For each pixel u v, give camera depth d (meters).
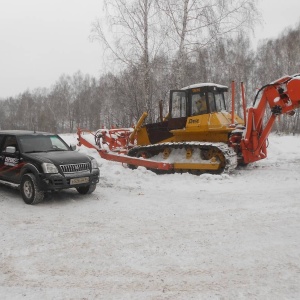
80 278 4.36
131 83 19.41
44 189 7.98
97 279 4.33
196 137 12.50
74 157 8.59
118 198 8.50
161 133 13.41
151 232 5.98
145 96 19.03
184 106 12.60
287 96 10.75
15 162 8.70
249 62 39.19
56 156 8.46
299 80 10.30
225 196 8.41
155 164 12.01
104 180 10.52
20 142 8.97
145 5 18.95
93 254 5.09
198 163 11.74
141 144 13.98
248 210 7.12
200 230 6.02
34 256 5.05
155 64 19.08
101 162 13.41
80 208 7.66
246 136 11.35
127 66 19.41
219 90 12.57
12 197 8.85
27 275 4.46
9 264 4.79
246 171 11.83
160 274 4.43
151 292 3.99
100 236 5.83
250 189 9.07
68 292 4.02
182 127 12.56
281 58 38.66
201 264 4.68
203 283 4.17
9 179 8.88
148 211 7.30
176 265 4.67
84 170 8.55
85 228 6.27
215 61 25.64
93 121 55.84
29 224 6.55
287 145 19.36
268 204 7.50
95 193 9.08
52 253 5.14
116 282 4.24
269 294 3.87
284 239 5.45
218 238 5.61
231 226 6.17
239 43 29.94
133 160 12.56
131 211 7.34
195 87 12.28
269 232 5.79
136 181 10.43
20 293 4.01
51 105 64.44
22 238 5.78
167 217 6.84
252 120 11.32
